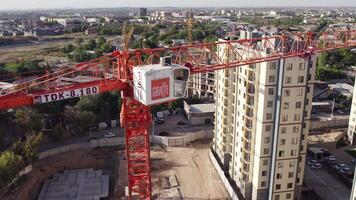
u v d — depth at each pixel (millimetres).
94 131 143375
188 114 153125
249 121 91188
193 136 135500
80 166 121062
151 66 75188
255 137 90375
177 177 110500
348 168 114250
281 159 87812
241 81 95312
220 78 110625
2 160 98062
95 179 111000
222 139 111000
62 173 115625
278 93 83500
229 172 109562
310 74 85312
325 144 133000
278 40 91750
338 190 102625
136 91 74688
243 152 94625
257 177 90438
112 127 148125
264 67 83062
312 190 101125
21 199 99375
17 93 70000
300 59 81125
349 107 167500
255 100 88500
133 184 87438
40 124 131375
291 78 81875
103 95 154000
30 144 113688
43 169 114938
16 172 100812
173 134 139500
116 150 129500
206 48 91875
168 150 128875
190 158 122938
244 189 95125
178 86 75812
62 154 124000
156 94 72812
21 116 127125
